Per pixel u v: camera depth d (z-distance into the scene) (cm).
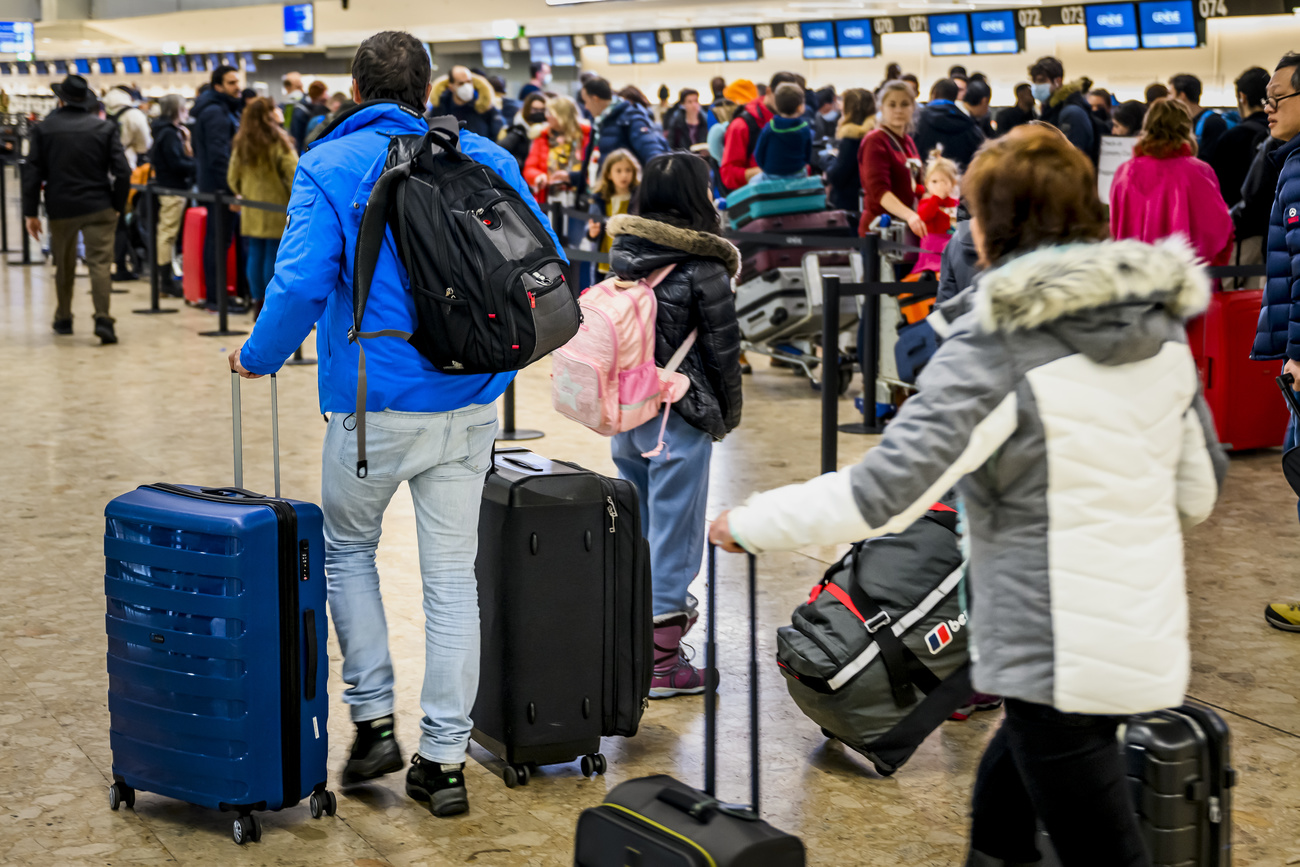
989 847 209
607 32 2077
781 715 330
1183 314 180
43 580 417
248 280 979
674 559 341
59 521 479
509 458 307
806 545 180
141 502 263
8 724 314
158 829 268
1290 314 373
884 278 646
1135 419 174
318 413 675
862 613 287
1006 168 180
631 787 192
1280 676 352
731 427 339
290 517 256
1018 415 172
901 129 688
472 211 252
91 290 864
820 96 1264
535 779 295
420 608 399
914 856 261
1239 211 623
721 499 520
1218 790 218
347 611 278
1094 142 905
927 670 284
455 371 255
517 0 1977
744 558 451
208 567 254
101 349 852
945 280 471
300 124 1179
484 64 2342
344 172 253
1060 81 975
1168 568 176
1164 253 175
